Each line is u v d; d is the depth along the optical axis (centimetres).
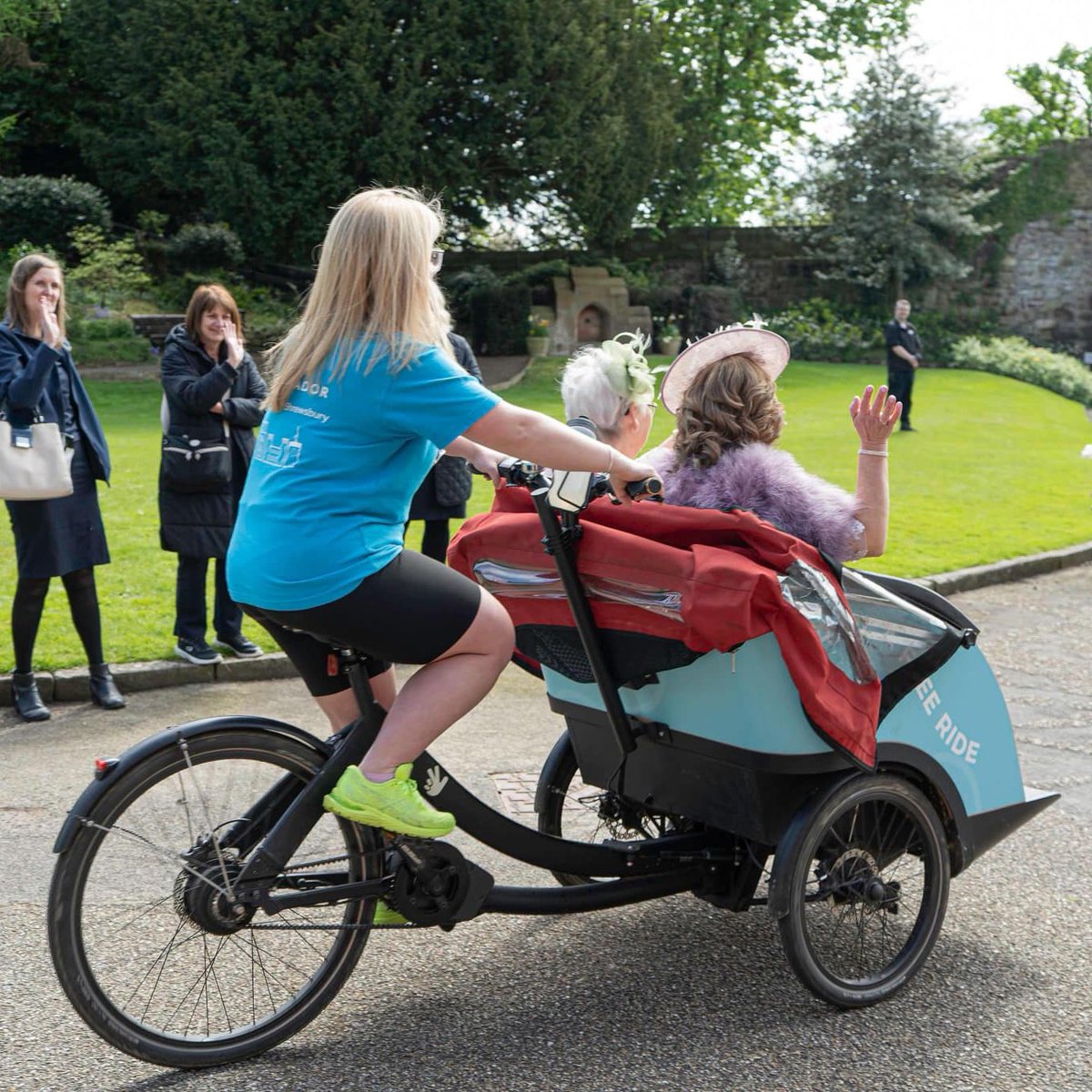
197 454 611
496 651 290
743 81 3372
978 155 3234
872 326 3155
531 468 297
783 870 312
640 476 274
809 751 311
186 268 2580
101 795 286
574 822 432
